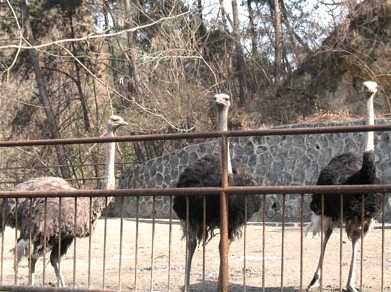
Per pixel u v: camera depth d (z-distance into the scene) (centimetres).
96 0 3234
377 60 2377
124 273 1032
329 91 2447
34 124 3522
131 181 2422
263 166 2094
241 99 2991
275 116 2506
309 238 1470
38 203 870
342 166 892
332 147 1980
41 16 3291
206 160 843
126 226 1850
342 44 2467
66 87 3588
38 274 1046
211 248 1323
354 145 1941
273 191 616
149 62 2742
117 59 3228
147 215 2175
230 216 803
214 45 3094
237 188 631
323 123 2038
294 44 2973
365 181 841
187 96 2664
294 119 2447
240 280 950
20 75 3453
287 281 939
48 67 3450
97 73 3381
